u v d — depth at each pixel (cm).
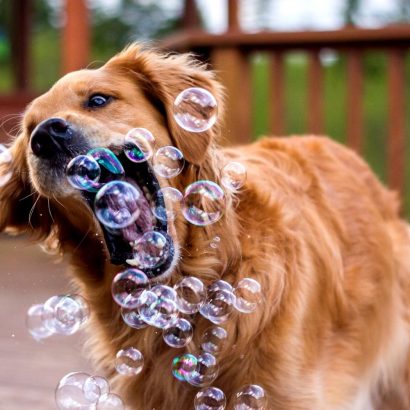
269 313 430
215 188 416
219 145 462
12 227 482
